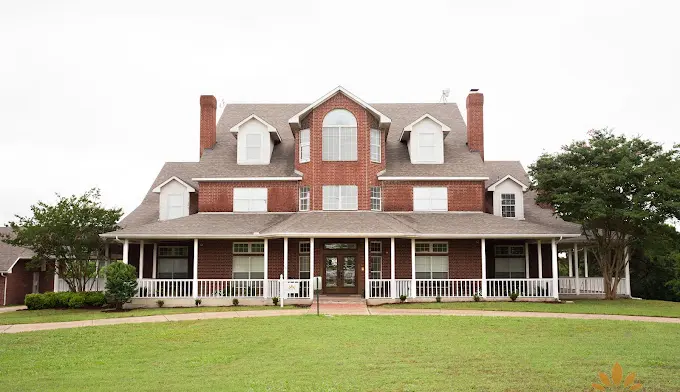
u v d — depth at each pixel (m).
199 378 12.74
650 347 15.96
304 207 32.44
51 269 39.44
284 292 28.16
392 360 14.35
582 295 32.41
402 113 38.25
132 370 13.84
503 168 37.09
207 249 31.97
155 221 34.19
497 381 12.05
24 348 17.00
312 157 32.22
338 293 30.69
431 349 15.80
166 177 37.12
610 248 32.69
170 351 16.31
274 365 14.01
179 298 28.62
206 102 35.31
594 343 16.69
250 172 32.91
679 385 11.62
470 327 19.83
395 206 32.50
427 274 31.70
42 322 22.92
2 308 35.38
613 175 28.73
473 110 35.00
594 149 30.75
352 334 18.41
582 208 28.92
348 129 32.38
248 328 19.75
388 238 30.77
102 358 15.46
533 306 26.64
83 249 31.27
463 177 32.56
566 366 13.48
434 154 33.66
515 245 32.62
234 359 14.95
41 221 30.70
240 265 31.91
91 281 33.94
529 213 35.03
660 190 28.16
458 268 31.72
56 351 16.52
